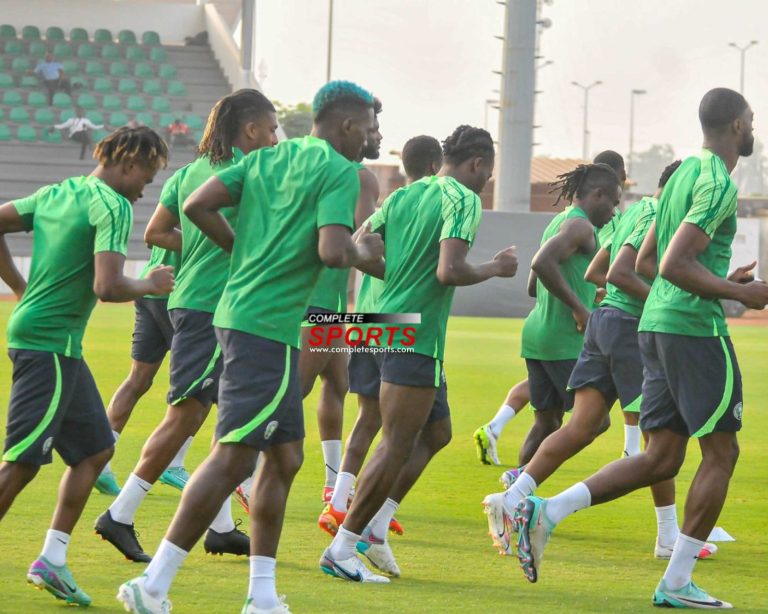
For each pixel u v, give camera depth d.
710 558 14.07
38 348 11.05
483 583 12.42
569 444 14.68
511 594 11.92
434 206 12.70
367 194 15.16
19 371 11.13
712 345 11.83
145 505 16.14
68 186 11.27
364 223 13.68
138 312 17.44
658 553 13.97
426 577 12.66
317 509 16.33
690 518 11.76
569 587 12.34
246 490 15.86
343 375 17.14
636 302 14.66
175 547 10.18
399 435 12.60
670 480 13.89
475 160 13.68
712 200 11.35
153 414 25.09
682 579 11.66
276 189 10.46
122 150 11.40
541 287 16.91
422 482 18.94
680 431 12.26
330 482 17.00
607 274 14.91
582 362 15.03
